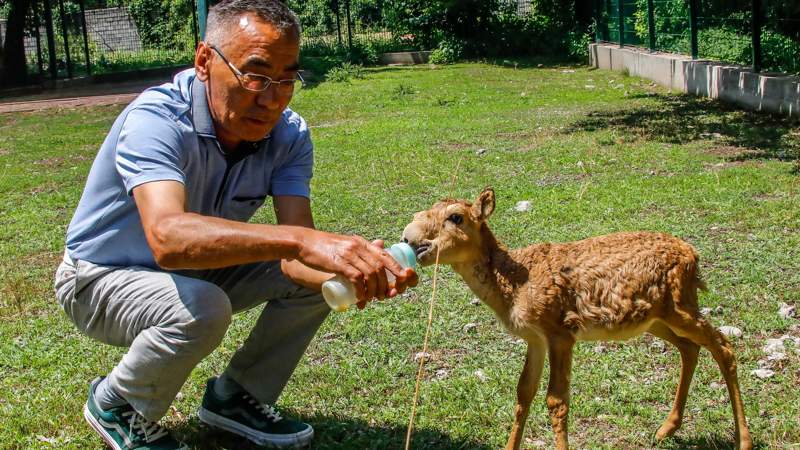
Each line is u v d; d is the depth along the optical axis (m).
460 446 1.73
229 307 1.54
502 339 2.29
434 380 2.06
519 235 3.09
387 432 1.80
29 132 6.70
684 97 6.53
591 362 2.10
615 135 4.97
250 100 1.47
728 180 3.70
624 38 8.77
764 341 2.17
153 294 1.52
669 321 1.70
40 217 3.85
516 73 9.11
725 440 1.72
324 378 2.09
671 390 1.94
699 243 2.90
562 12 11.12
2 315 2.65
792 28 5.64
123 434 1.62
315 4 12.23
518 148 4.74
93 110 8.07
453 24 11.20
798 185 3.55
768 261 2.68
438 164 4.42
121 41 13.62
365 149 4.96
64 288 1.64
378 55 11.20
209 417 1.77
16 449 1.77
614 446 1.73
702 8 6.86
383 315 2.48
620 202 3.44
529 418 1.85
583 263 1.69
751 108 5.73
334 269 1.29
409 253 1.49
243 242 1.32
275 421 1.74
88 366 2.20
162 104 1.51
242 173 1.62
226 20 1.46
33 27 11.42
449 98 7.18
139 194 1.42
